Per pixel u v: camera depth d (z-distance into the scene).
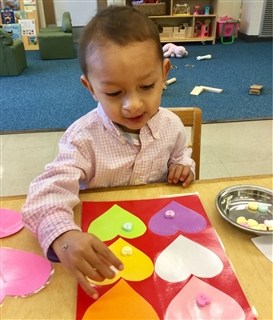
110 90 0.60
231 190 0.73
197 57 4.51
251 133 2.53
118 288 0.53
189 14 5.09
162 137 0.85
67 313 0.49
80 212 0.69
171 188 0.77
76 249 0.53
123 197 0.74
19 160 2.24
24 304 0.51
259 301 0.50
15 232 0.65
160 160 0.86
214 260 0.57
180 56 4.48
